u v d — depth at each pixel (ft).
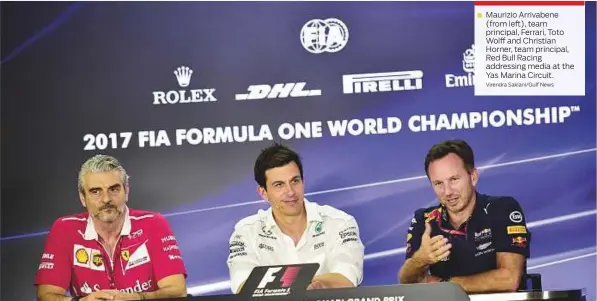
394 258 39.19
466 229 38.86
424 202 39.40
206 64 38.96
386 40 39.65
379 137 39.40
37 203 38.04
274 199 38.65
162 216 38.47
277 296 28.60
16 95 38.14
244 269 38.09
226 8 39.11
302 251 38.58
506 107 39.96
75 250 37.70
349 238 38.70
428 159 39.40
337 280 37.88
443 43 39.88
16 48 38.24
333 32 39.45
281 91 39.17
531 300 29.84
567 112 40.16
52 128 38.24
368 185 39.27
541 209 39.81
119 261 37.83
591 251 40.01
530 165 39.88
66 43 38.47
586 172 40.16
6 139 37.96
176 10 38.91
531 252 39.68
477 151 39.70
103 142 38.45
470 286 38.27
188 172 38.75
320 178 39.09
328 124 39.27
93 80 38.50
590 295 40.01
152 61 38.78
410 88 39.68
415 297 28.48
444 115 39.70
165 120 38.70
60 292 37.37
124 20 38.70
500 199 39.29
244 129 38.99
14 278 37.78
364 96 39.45
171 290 37.60
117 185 37.99
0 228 37.76
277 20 39.24
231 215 38.78
